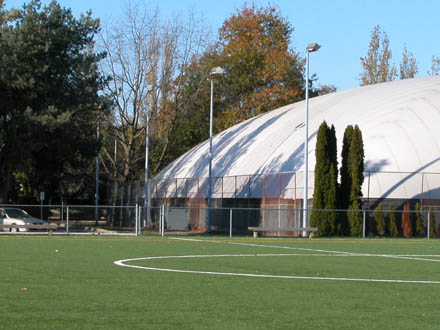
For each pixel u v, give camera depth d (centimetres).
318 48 3916
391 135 4431
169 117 7000
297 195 4266
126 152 6719
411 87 5103
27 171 5288
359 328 940
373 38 9519
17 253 2209
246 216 4672
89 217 8131
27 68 4572
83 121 5041
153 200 6078
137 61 6550
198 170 5866
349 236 3950
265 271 1730
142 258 2080
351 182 4022
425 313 1071
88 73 4872
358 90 5622
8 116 4666
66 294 1227
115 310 1059
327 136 4016
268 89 7781
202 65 6856
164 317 1003
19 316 998
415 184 4162
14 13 4788
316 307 1118
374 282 1502
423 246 3075
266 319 1000
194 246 2798
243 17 8400
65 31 4684
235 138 5956
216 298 1205
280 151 4928
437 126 4469
